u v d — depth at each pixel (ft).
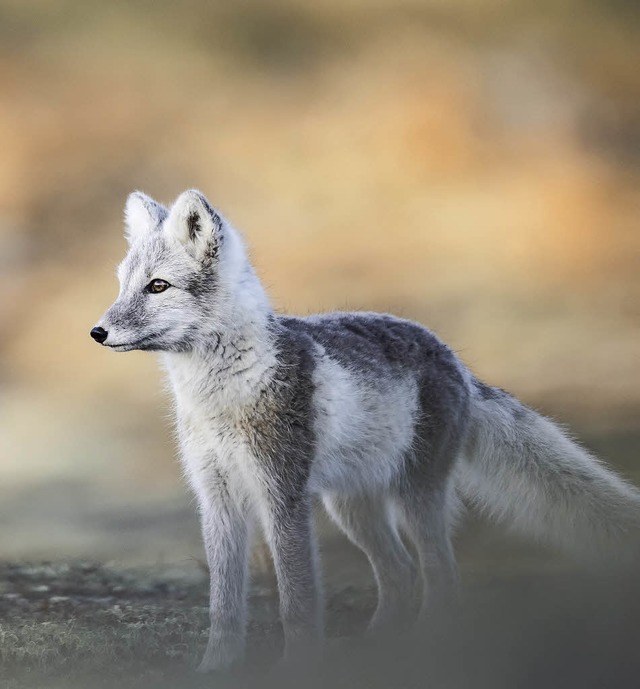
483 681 23.85
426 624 28.25
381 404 28.37
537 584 30.55
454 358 30.96
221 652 26.68
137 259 27.12
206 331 26.61
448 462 30.27
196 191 26.55
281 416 26.61
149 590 35.35
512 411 32.40
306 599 26.43
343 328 28.96
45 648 27.55
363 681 24.50
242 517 27.45
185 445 27.55
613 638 24.35
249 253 28.55
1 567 38.42
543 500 32.40
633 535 31.89
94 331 26.35
